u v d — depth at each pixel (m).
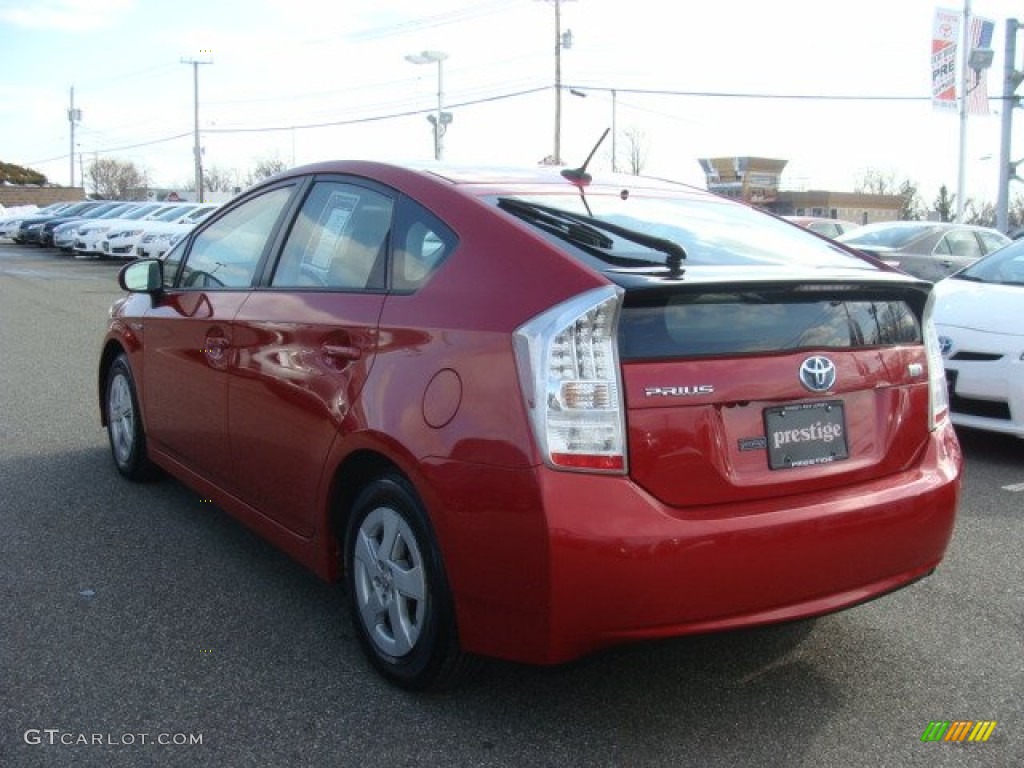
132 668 3.37
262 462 3.88
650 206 3.76
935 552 3.28
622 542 2.67
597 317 2.73
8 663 3.37
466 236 3.20
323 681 3.31
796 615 2.93
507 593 2.78
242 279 4.25
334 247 3.76
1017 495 5.59
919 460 3.31
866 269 3.46
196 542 4.57
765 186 72.44
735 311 2.96
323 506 3.50
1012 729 3.12
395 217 3.52
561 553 2.66
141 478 5.41
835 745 3.01
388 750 2.92
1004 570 4.46
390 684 3.29
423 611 3.06
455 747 2.94
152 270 4.77
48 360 9.52
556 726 3.07
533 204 3.38
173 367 4.62
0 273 20.77
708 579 2.76
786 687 3.36
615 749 2.96
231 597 3.96
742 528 2.80
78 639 3.57
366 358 3.27
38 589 4.00
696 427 2.82
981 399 6.15
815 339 3.08
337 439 3.34
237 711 3.11
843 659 3.58
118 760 2.82
